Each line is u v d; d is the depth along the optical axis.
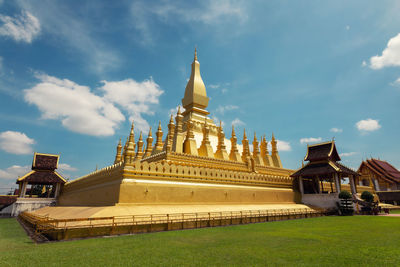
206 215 18.75
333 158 36.25
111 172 23.14
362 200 32.53
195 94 43.00
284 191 33.25
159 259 8.63
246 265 7.89
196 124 40.16
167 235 13.58
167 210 18.77
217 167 31.61
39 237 14.38
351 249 10.00
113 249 10.16
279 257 8.83
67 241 12.02
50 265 8.01
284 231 15.15
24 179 41.50
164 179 22.69
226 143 41.91
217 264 8.00
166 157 27.91
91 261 8.43
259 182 30.89
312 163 36.47
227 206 24.44
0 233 17.42
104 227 13.55
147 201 20.70
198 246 10.70
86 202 28.89
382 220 21.86
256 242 11.58
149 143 39.34
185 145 34.03
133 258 8.77
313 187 38.31
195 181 24.73
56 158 45.34
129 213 16.45
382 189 54.75
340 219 23.39
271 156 45.44
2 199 45.69
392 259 8.39
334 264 7.89
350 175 35.84
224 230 15.58
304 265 7.83
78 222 13.23
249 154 38.00
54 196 44.78
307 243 11.30
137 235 13.62
